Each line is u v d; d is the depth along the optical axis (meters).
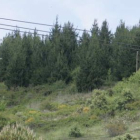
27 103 62.12
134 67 65.50
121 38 69.88
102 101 41.78
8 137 14.16
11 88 71.94
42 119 43.03
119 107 39.53
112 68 68.25
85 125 36.81
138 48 65.19
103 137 30.69
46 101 56.94
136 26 73.38
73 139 31.53
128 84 50.69
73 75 68.88
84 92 63.78
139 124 33.44
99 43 73.25
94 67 65.50
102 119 37.94
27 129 14.78
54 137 33.38
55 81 72.19
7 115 41.25
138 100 41.44
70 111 46.31
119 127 31.00
